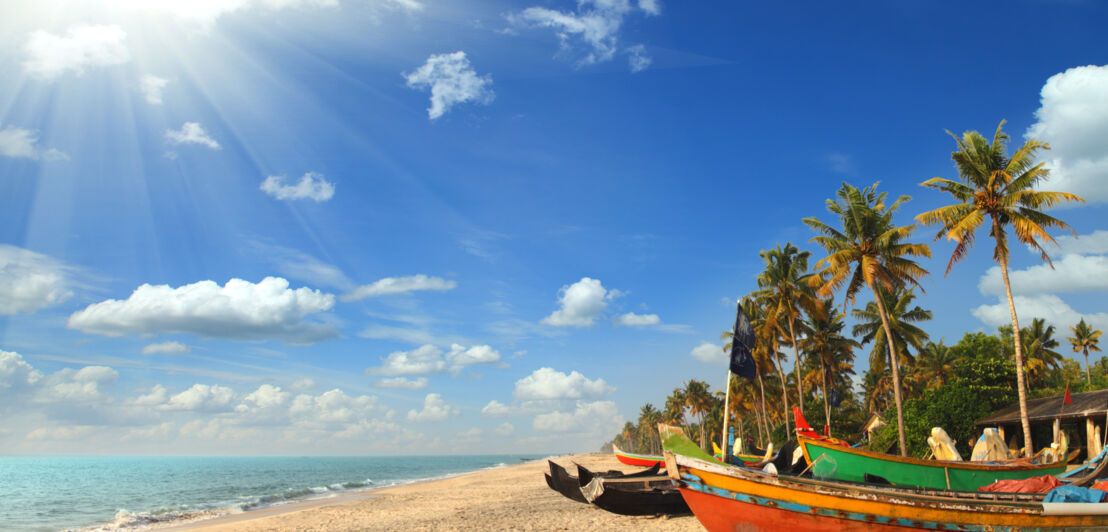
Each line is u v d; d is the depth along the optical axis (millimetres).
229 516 26344
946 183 28078
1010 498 10492
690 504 11945
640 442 176250
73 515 31156
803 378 60438
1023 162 26312
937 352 58406
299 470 125000
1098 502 10023
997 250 26969
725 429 15469
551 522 17703
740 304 15977
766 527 11078
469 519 19734
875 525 10320
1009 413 36188
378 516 22594
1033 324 57594
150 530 21219
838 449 16656
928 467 16047
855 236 33875
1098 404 29156
